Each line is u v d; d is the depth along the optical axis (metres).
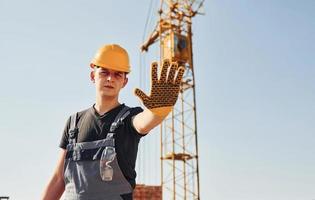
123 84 3.32
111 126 3.08
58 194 3.47
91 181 2.98
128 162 3.04
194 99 37.69
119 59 3.25
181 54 37.66
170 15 39.31
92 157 3.03
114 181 2.97
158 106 2.80
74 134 3.21
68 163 3.15
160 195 36.62
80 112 3.36
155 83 2.80
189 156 35.88
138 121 2.97
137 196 35.88
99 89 3.23
